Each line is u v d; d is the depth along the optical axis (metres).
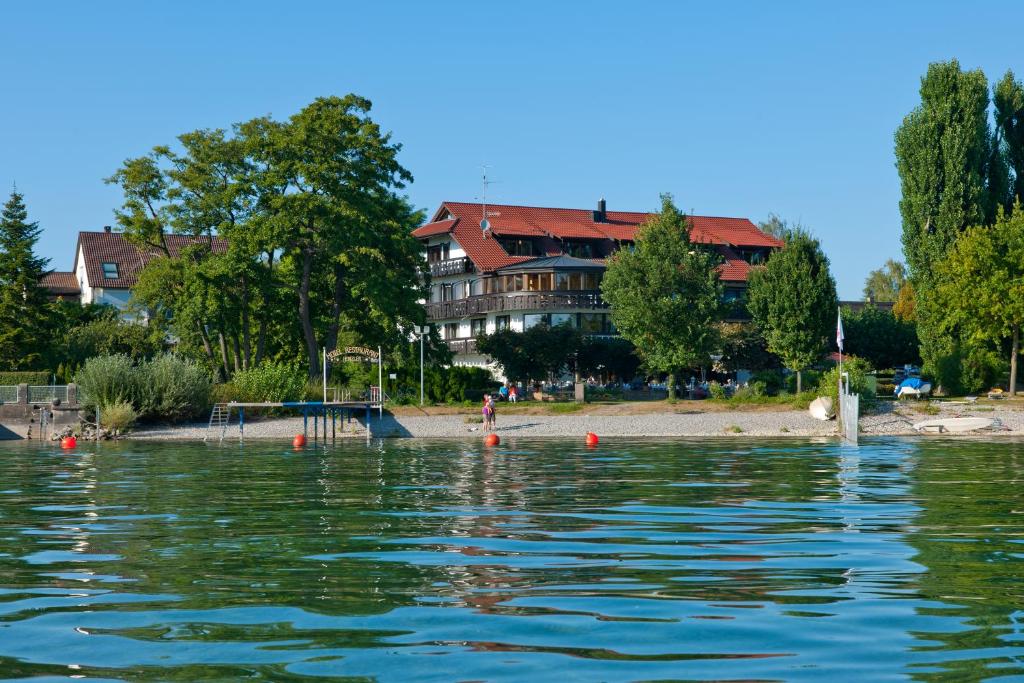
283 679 7.26
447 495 19.98
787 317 63.03
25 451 38.59
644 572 11.25
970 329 57.66
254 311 64.44
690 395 65.44
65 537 14.45
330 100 62.84
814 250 63.81
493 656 7.80
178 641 8.36
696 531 14.51
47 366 66.19
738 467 26.70
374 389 52.81
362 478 24.34
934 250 61.81
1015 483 21.58
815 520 15.62
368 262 60.84
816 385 64.19
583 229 88.12
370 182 63.38
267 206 61.31
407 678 7.26
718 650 7.94
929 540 13.45
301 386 55.50
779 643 8.13
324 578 11.03
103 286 101.81
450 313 86.62
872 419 48.75
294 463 30.05
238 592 10.32
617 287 59.19
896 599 9.74
